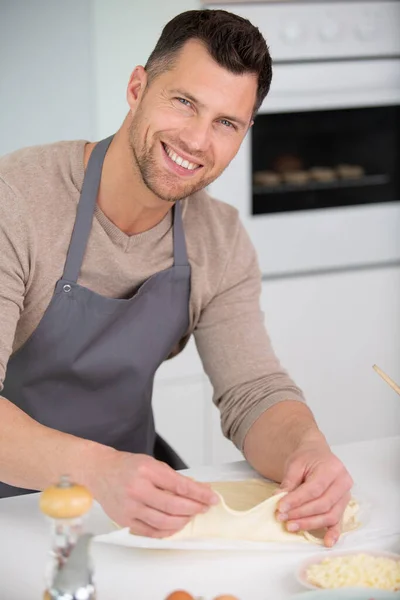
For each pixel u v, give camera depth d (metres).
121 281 1.77
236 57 1.52
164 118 1.56
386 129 3.26
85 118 2.84
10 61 2.78
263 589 1.30
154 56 1.60
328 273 3.28
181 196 1.63
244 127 1.61
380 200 3.32
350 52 3.15
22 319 1.74
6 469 1.46
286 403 1.74
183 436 3.11
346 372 3.37
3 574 1.32
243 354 1.84
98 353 1.78
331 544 1.41
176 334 1.86
